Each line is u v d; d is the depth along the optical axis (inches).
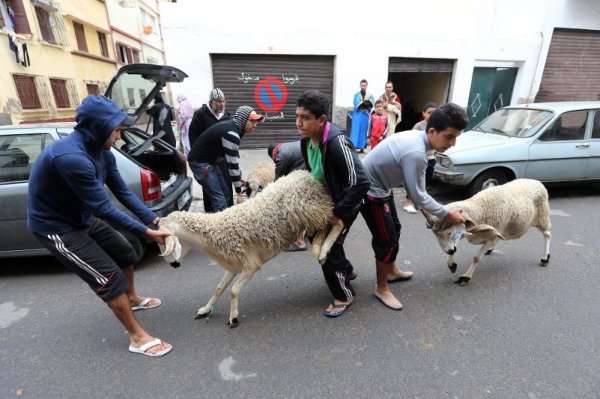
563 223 178.5
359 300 116.3
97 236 95.0
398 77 478.9
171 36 310.0
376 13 334.6
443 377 84.2
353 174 83.5
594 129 208.4
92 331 104.1
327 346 95.6
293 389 81.8
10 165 124.3
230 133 143.0
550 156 201.3
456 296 117.4
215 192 157.5
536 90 394.3
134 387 83.4
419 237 165.2
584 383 81.4
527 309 109.6
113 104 78.9
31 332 104.1
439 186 248.2
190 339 99.3
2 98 314.3
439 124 85.0
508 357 90.0
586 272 130.8
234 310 102.0
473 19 353.7
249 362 90.4
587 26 381.7
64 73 428.1
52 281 133.9
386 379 84.0
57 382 85.2
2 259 153.9
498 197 117.1
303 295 120.4
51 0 400.2
